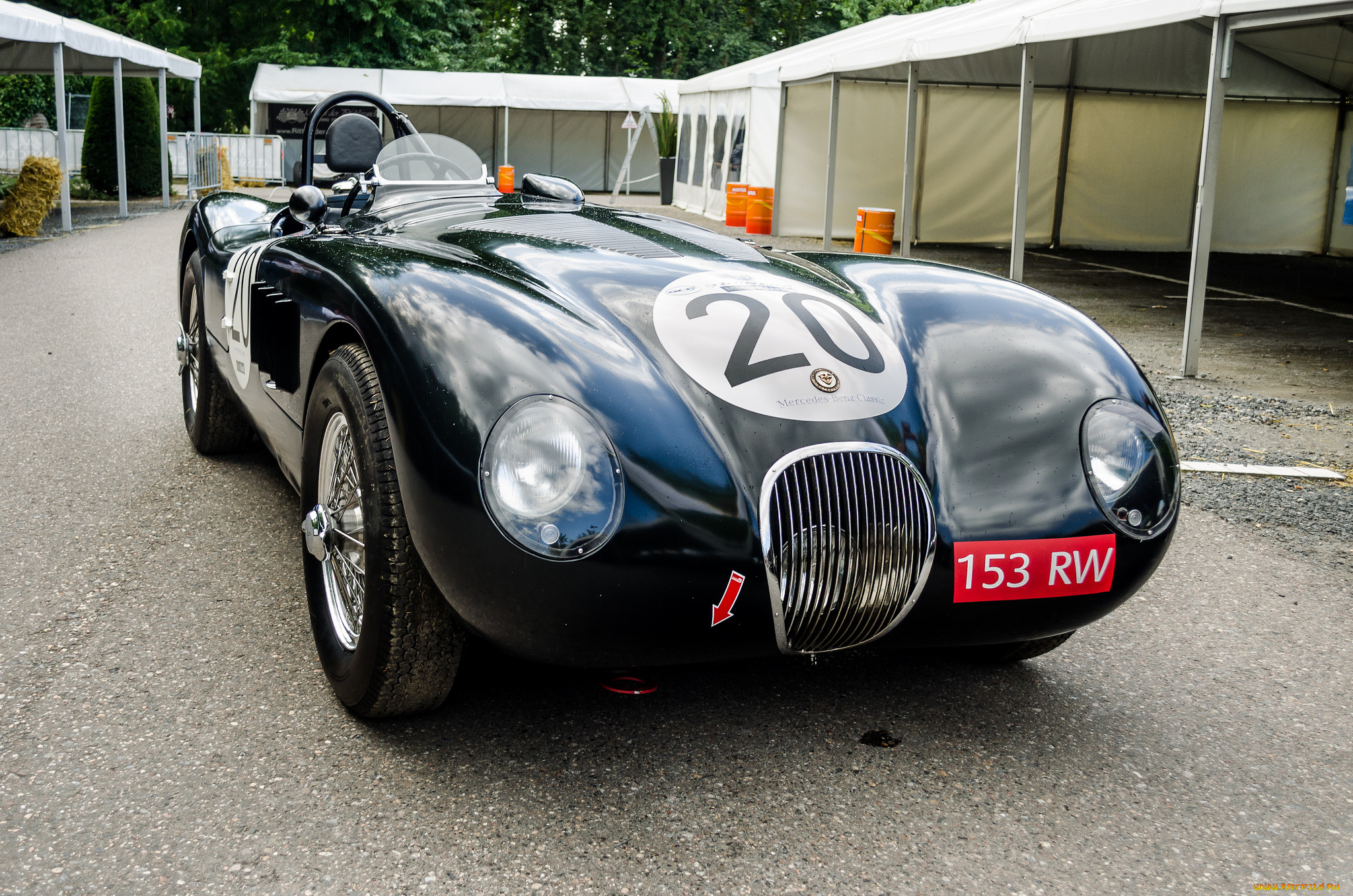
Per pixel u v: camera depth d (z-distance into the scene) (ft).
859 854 5.47
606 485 5.29
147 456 12.47
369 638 6.12
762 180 49.73
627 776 6.10
